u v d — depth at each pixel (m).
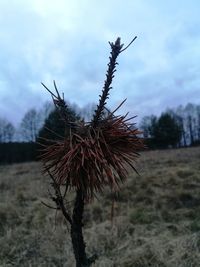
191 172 11.17
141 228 6.66
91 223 7.31
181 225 6.69
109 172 1.55
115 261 5.12
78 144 1.61
